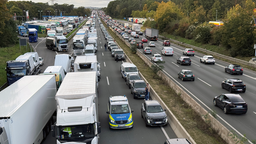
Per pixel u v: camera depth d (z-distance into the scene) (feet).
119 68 122.42
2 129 29.58
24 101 35.94
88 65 76.43
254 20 142.31
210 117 51.57
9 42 194.08
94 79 51.55
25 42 156.46
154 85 88.94
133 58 152.87
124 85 89.25
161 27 331.16
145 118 52.85
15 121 31.94
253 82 93.35
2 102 35.94
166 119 51.85
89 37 199.72
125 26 451.12
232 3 345.92
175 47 213.87
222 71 115.14
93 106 39.47
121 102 54.29
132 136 47.32
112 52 160.45
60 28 284.61
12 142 30.96
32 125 38.60
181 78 95.81
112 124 49.93
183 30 264.72
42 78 52.21
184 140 35.65
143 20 485.56
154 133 48.67
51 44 178.29
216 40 186.91
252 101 69.41
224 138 44.91
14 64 82.28
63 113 37.93
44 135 45.93
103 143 44.27
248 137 46.57
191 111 60.64
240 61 132.57
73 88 43.73
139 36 316.40
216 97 65.46
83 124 37.86
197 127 51.80
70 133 37.60
